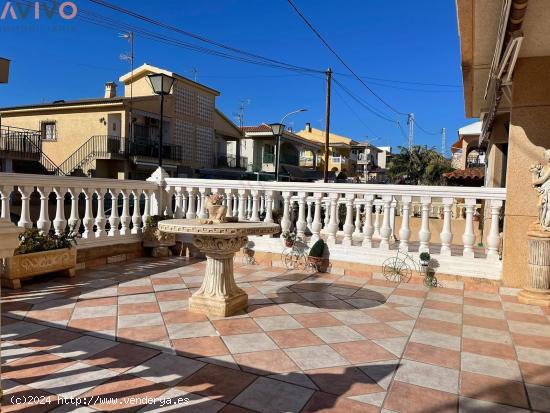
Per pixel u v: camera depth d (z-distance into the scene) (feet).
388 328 13.70
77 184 20.93
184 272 21.08
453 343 12.48
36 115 83.82
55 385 9.28
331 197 22.43
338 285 19.53
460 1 14.66
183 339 12.17
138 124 82.48
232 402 8.75
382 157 213.46
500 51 15.65
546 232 16.97
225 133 111.04
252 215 26.09
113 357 10.82
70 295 16.46
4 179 17.61
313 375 10.11
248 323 13.75
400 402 8.95
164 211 26.84
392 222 26.81
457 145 77.77
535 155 17.94
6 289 16.97
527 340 12.84
